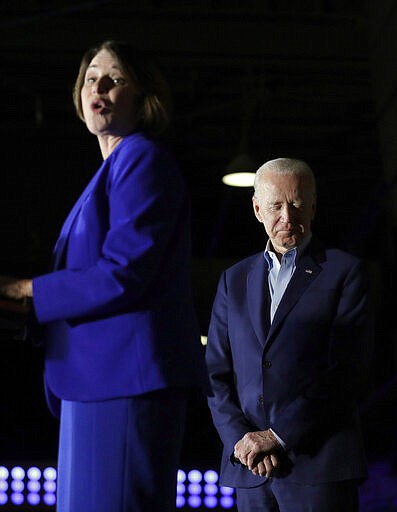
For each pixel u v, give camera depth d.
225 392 3.58
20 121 14.48
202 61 12.63
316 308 3.42
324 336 3.41
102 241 2.28
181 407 2.28
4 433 9.80
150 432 2.19
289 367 3.38
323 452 3.26
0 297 2.21
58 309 2.17
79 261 2.28
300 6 12.23
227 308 3.65
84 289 2.16
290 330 3.41
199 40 12.24
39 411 9.92
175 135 15.31
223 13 12.21
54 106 14.26
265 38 12.33
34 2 11.97
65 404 2.31
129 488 2.16
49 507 6.57
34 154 14.22
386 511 11.02
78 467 2.21
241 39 12.29
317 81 13.41
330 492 3.23
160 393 2.22
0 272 13.44
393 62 11.14
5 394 9.95
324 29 12.35
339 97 14.03
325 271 3.49
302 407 3.28
